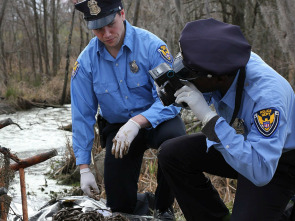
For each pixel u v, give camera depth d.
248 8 6.67
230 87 2.30
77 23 16.06
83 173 3.12
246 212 2.40
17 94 11.06
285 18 5.12
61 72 14.67
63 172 5.37
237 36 2.26
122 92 3.12
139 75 3.10
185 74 2.30
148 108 3.18
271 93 2.19
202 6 6.77
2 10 12.97
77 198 3.55
